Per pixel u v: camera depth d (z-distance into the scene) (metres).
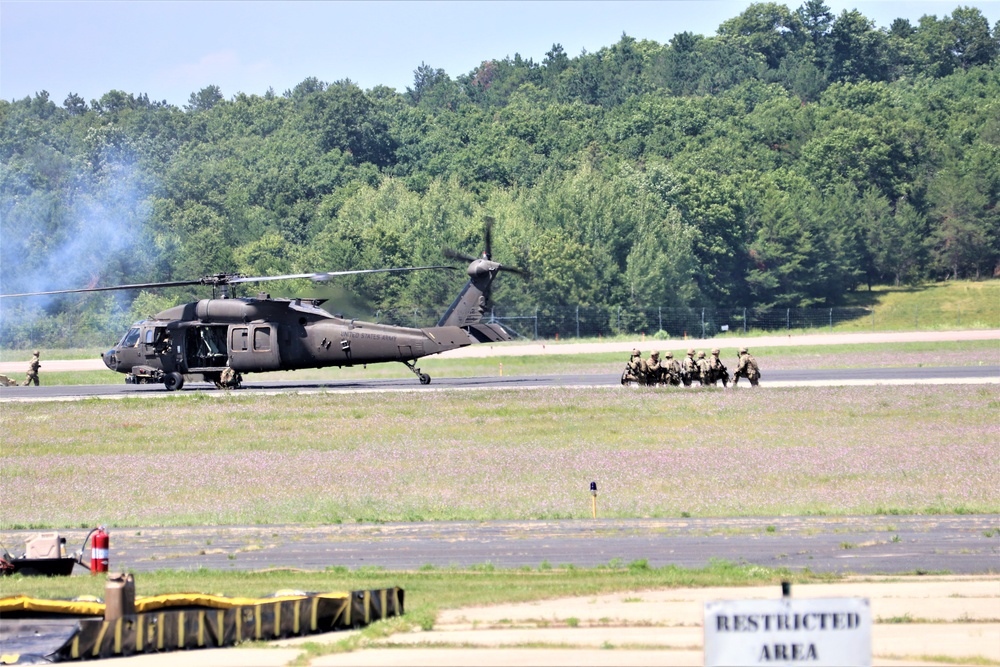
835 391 178.38
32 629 61.47
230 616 59.47
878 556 81.19
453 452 138.50
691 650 56.22
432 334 187.62
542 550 86.00
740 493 112.88
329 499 114.19
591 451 137.38
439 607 65.31
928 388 180.12
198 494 118.94
